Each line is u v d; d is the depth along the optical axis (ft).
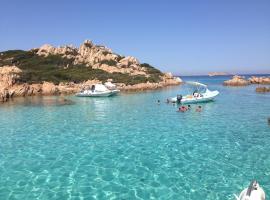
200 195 40.22
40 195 40.65
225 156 56.13
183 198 39.40
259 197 33.01
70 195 40.60
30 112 115.34
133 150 61.11
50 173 48.67
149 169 49.96
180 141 67.72
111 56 371.35
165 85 293.43
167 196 40.01
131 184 43.96
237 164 51.70
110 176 47.14
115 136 73.67
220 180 45.01
